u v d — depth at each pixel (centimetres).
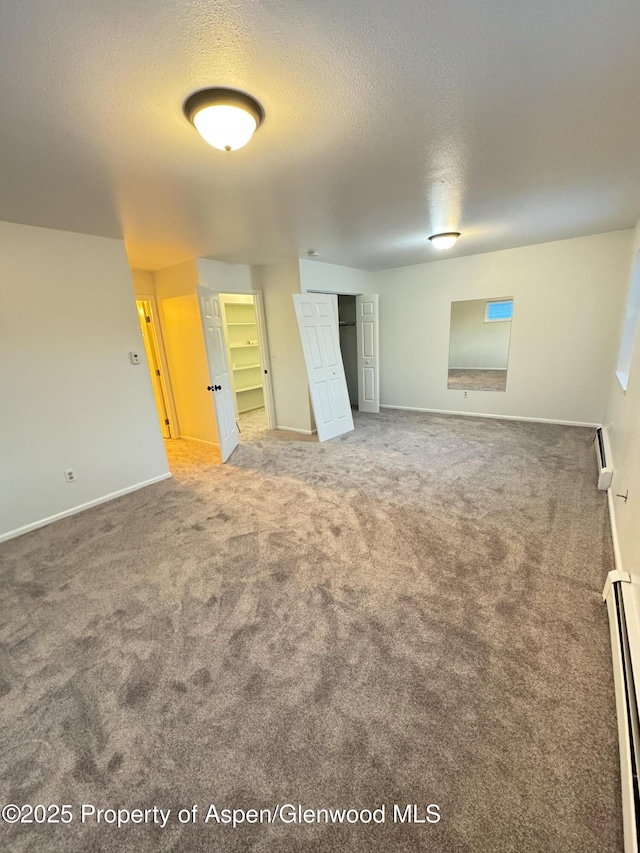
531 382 514
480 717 135
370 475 364
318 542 253
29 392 287
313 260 488
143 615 193
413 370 621
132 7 98
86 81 125
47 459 300
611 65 130
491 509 285
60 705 147
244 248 388
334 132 169
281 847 104
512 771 118
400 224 330
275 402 559
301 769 122
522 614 181
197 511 309
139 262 427
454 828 106
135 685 154
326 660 161
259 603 197
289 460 421
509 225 360
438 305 568
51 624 190
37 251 284
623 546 203
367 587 206
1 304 269
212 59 119
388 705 141
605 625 173
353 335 719
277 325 518
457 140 182
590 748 124
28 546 267
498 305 645
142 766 125
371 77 133
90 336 320
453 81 137
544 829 105
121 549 257
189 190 225
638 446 192
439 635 171
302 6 100
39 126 150
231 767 124
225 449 430
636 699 118
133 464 360
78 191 218
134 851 105
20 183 203
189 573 226
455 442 452
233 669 159
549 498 298
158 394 534
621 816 106
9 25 100
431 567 220
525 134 179
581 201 289
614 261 430
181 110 145
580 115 163
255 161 192
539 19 109
